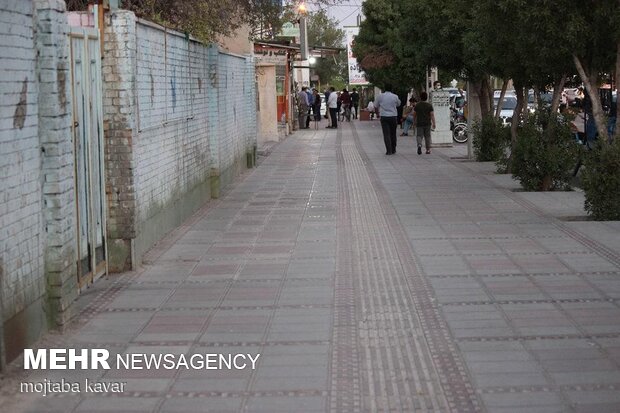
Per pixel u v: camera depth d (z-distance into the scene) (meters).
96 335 7.43
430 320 7.73
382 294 8.68
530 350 6.83
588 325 7.46
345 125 47.41
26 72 6.94
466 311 7.99
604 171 12.73
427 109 25.81
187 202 13.62
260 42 28.59
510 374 6.30
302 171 21.27
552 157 15.90
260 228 12.65
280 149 29.27
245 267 10.02
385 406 5.76
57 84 7.36
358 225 12.76
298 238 11.79
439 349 6.92
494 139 22.53
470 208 14.20
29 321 6.94
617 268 9.56
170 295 8.77
